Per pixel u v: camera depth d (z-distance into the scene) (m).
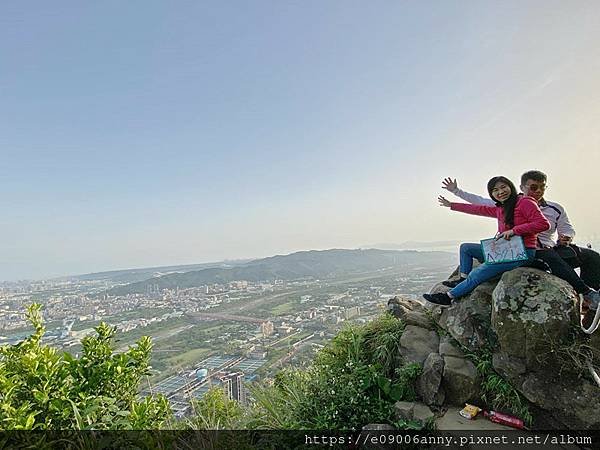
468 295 3.95
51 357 2.82
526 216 3.62
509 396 3.23
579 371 3.00
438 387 3.44
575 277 3.52
